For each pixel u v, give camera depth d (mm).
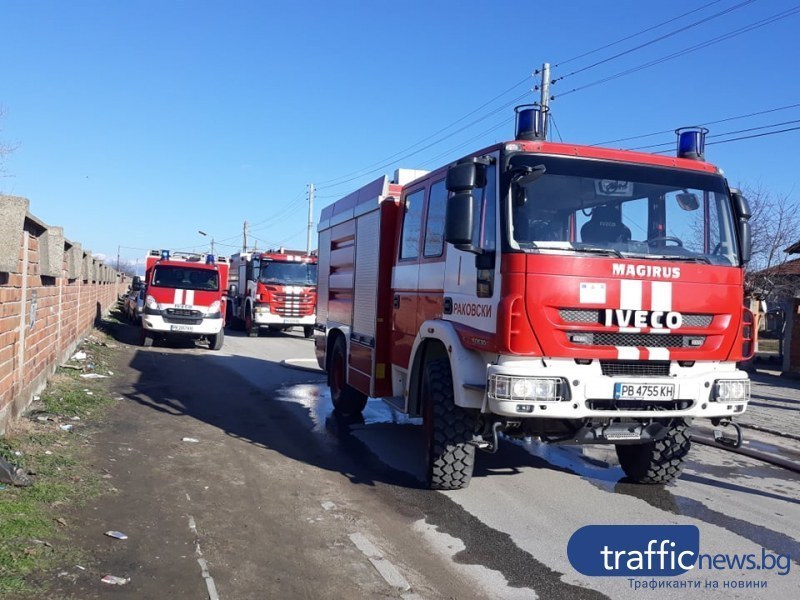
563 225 5551
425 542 5082
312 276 24781
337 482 6543
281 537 5039
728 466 7672
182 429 8336
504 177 5555
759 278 27438
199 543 4789
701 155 6578
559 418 5531
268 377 13539
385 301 8133
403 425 9312
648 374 5570
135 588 4012
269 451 7609
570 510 5898
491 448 5801
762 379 17875
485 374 5730
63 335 11984
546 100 23234
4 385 6773
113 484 5895
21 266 7477
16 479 5395
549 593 4324
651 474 6555
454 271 6238
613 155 5918
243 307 26984
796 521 5793
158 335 18781
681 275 5598
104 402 9398
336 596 4133
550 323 5266
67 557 4277
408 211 7707
